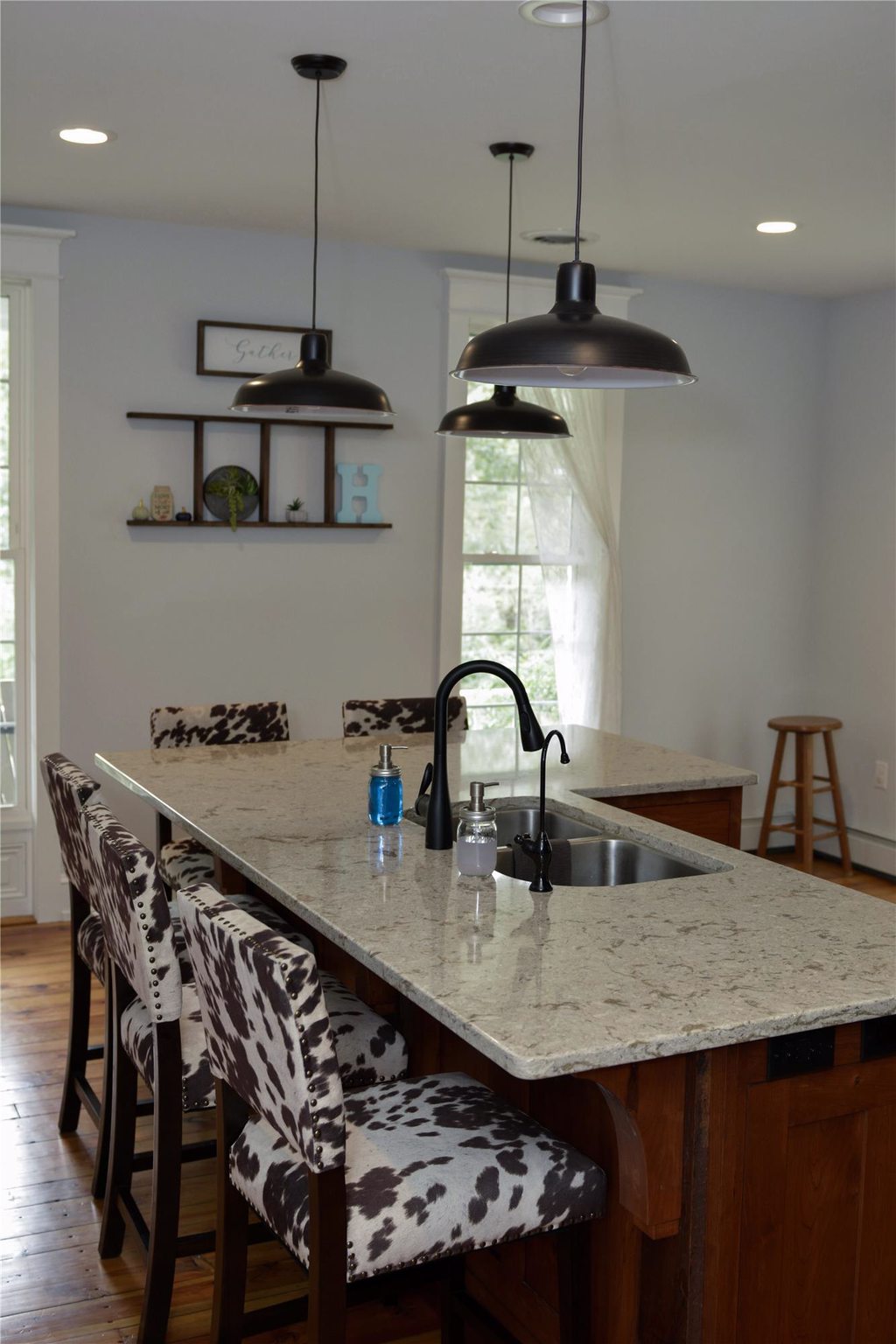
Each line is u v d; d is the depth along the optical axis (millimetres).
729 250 5055
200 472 4914
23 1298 2574
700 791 3520
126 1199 2643
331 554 5211
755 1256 1930
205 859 3561
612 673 5605
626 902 2314
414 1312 2578
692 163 3852
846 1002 1823
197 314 4895
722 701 6090
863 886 5723
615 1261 2033
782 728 5789
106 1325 2498
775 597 6164
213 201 4477
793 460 6129
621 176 4004
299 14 2803
